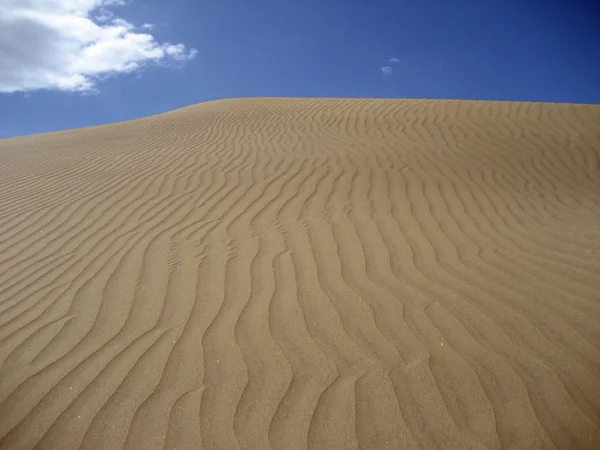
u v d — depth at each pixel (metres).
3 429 2.45
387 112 12.40
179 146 9.93
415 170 7.32
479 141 9.25
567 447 2.26
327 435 2.34
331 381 2.70
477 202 5.91
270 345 3.04
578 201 6.03
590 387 2.62
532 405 2.50
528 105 12.21
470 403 2.51
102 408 2.56
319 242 4.63
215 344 3.07
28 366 2.92
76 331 3.29
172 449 2.29
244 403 2.55
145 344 3.10
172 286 3.86
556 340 3.01
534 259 4.19
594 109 11.34
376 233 4.84
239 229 5.08
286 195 6.20
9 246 4.97
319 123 11.75
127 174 7.68
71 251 4.73
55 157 9.73
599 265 4.03
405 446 2.27
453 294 3.60
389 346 2.99
